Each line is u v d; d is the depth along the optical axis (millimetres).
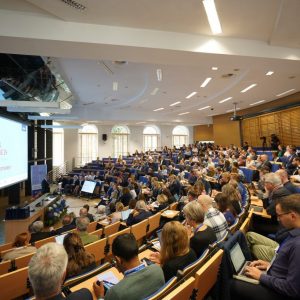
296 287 1606
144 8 3504
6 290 2322
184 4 3477
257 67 5094
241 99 12352
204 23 3957
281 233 2393
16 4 3393
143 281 1522
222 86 9672
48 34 3557
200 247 2191
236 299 1865
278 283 1711
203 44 4281
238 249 2170
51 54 4125
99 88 9930
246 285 1862
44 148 12383
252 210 3588
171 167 10703
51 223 7445
